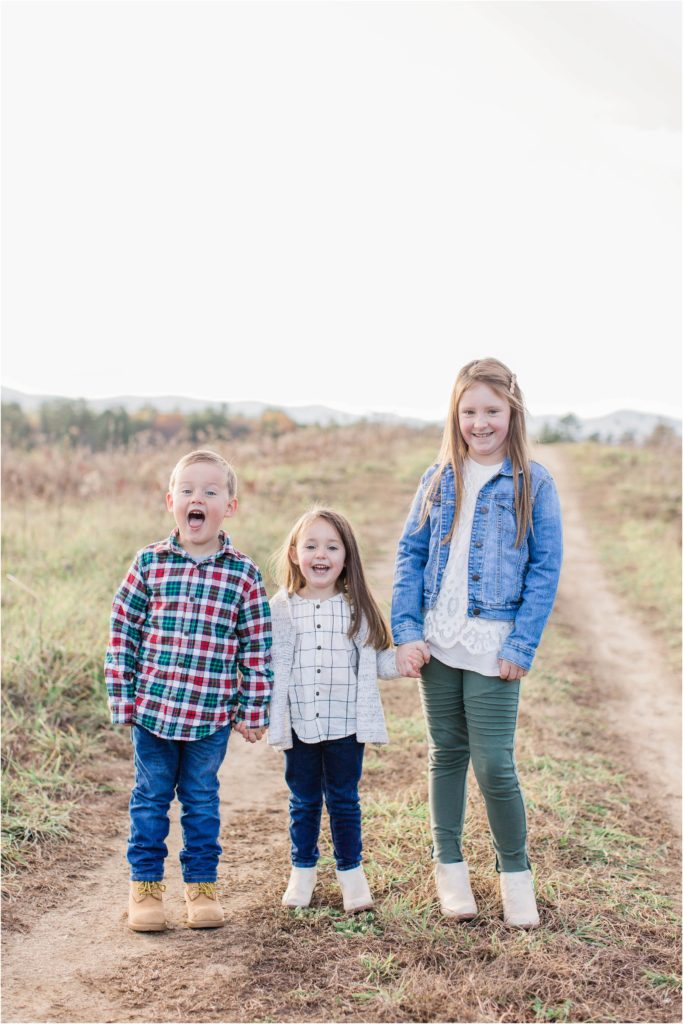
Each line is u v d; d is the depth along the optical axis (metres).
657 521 15.22
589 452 26.14
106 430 17.23
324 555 3.46
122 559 9.20
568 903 3.46
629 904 3.52
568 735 5.79
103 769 4.79
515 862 3.33
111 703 3.35
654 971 3.04
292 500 15.20
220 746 3.42
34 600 7.02
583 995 2.87
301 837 3.40
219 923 3.25
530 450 3.51
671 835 4.34
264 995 2.81
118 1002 2.76
